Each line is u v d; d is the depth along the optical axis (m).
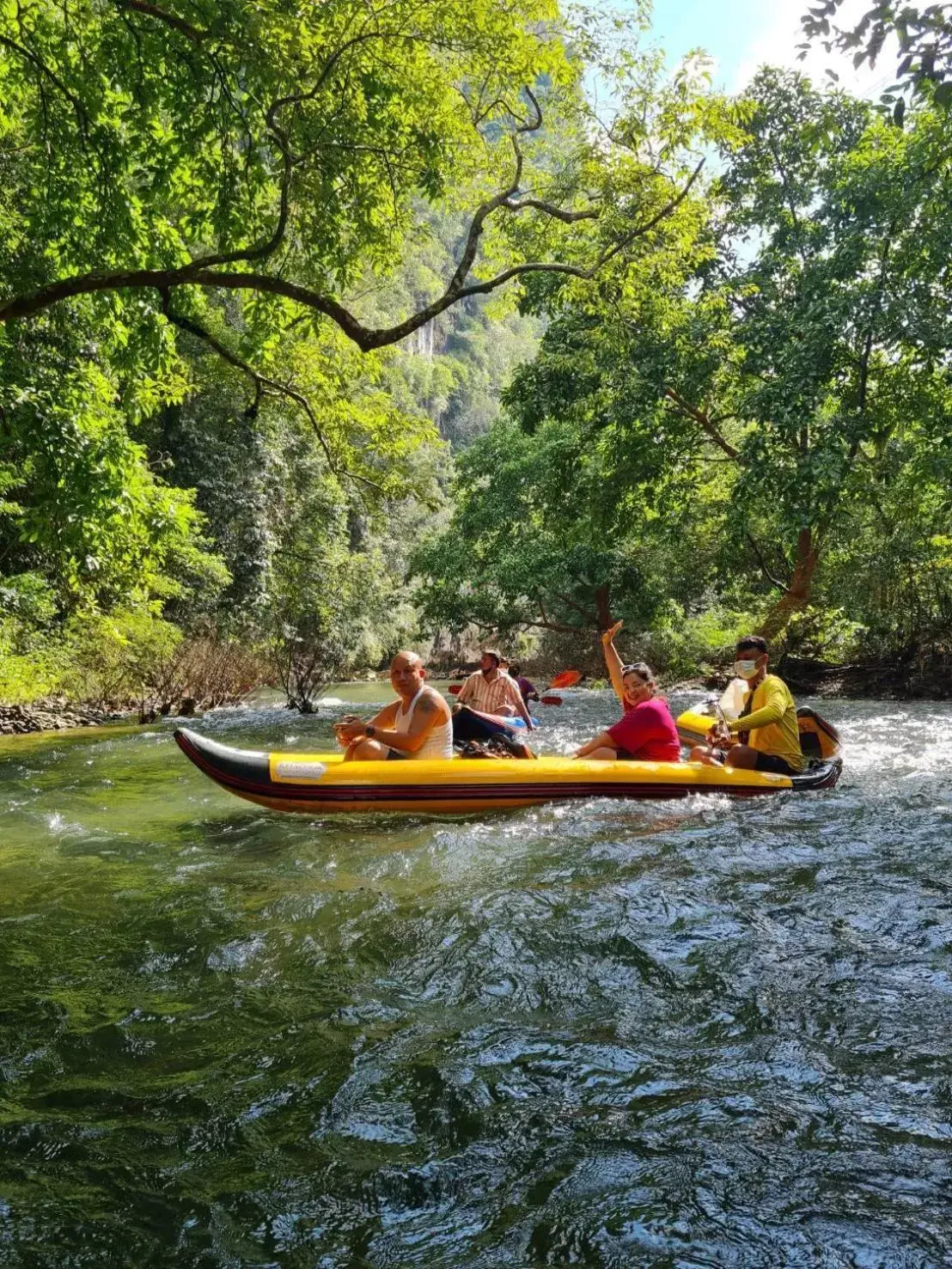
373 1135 2.14
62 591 15.13
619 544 23.59
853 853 4.59
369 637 34.50
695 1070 2.41
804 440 16.56
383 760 5.92
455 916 3.66
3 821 5.89
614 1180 1.94
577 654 27.09
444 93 8.49
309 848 4.96
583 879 4.17
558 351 16.05
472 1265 1.70
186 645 16.89
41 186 8.15
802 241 16.23
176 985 3.06
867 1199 1.85
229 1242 1.77
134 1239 1.79
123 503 9.62
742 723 6.42
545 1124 2.17
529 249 11.12
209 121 7.15
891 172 14.59
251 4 6.30
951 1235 1.74
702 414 17.05
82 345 10.51
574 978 3.05
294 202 8.26
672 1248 1.72
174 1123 2.21
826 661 18.22
